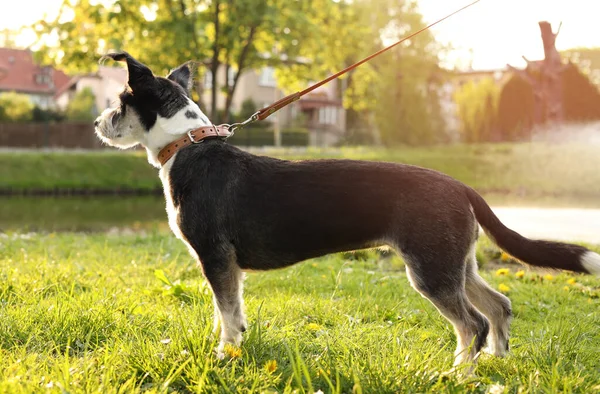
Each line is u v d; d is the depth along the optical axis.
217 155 3.98
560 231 10.37
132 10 22.41
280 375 3.46
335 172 3.75
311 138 45.31
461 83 45.28
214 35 24.27
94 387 3.15
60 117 47.31
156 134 4.18
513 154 23.48
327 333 4.23
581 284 6.55
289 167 3.87
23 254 8.12
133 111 4.22
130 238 10.67
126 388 3.21
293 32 22.86
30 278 5.87
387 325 4.77
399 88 39.78
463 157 24.44
